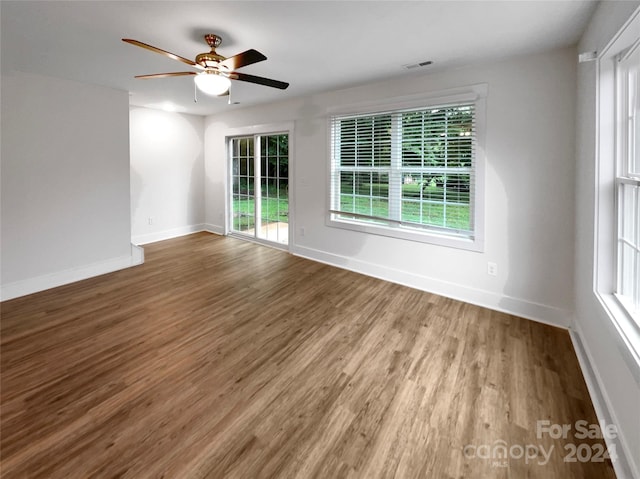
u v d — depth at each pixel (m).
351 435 1.65
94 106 3.93
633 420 1.38
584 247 2.32
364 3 1.96
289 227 5.04
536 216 2.86
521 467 1.47
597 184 1.97
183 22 2.21
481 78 3.01
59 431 1.65
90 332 2.66
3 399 1.87
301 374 2.14
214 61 2.32
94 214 4.02
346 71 3.25
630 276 1.84
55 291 3.55
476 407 1.84
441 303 3.29
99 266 4.11
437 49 2.66
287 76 3.45
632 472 1.35
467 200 3.28
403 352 2.40
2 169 3.27
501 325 2.82
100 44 2.60
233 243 5.71
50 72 3.38
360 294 3.52
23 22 2.23
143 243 5.64
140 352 2.38
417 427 1.70
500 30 2.31
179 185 6.09
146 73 3.41
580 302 2.46
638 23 1.48
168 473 1.43
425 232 3.61
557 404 1.86
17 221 3.39
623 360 1.48
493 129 2.99
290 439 1.62
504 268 3.07
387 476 1.43
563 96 2.64
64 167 3.72
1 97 3.22
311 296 3.46
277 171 5.24
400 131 3.67
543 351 2.41
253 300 3.35
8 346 2.44
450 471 1.45
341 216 4.44
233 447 1.57
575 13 2.05
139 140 5.43
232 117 5.71
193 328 2.75
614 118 1.89
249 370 2.18
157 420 1.73
